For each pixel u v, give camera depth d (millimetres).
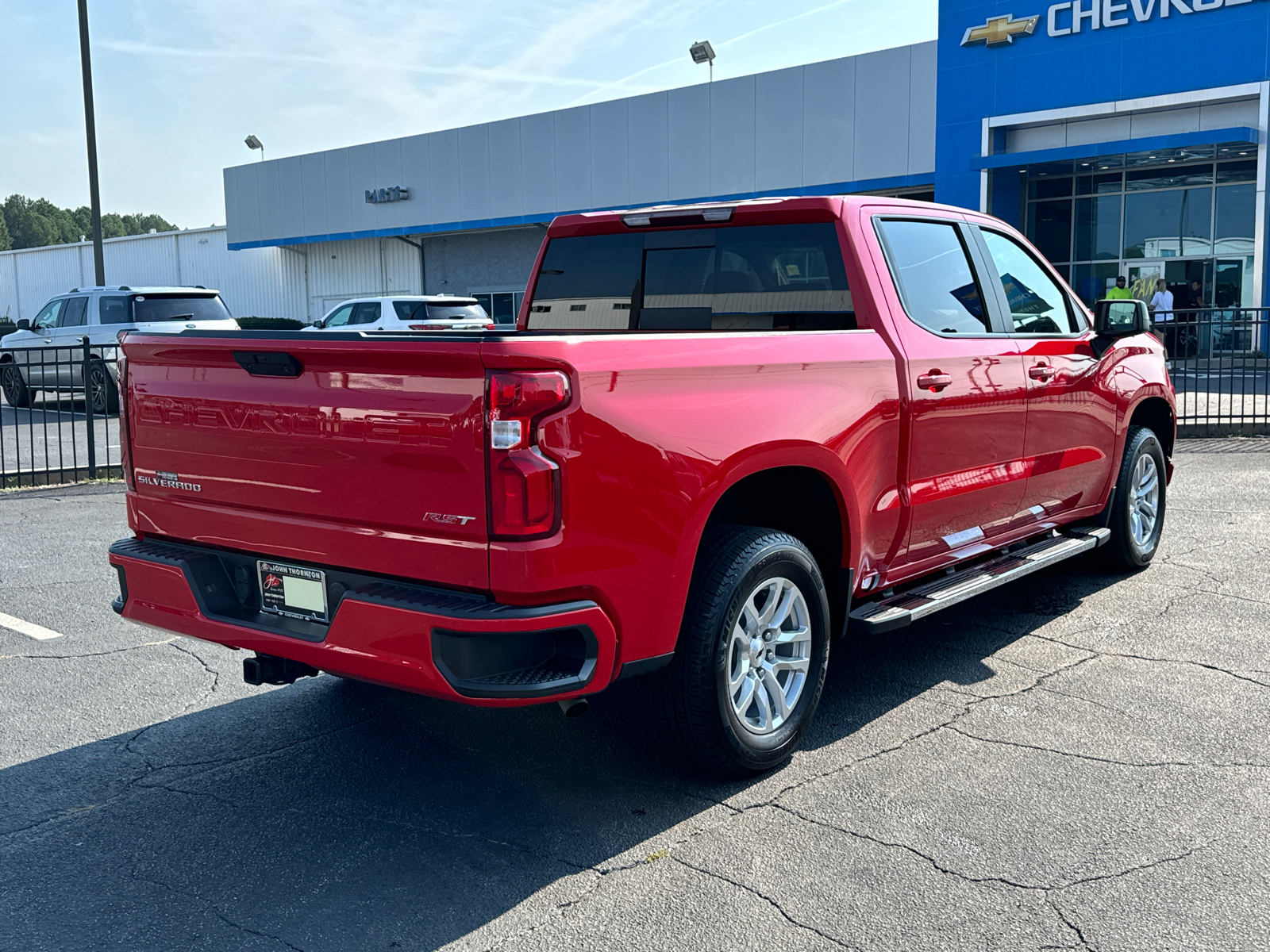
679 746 3564
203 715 4402
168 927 2850
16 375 12547
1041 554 5242
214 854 3246
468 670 2939
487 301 39375
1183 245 26844
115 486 10812
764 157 30859
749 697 3646
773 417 3592
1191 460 11016
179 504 3688
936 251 4727
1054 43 25844
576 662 3094
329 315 21578
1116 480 6066
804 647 3859
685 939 2754
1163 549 7004
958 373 4527
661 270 4832
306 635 3328
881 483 4133
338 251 42812
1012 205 28031
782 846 3230
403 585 3121
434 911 2912
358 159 39875
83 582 6684
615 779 3742
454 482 2965
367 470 3137
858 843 3240
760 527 3717
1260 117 23484
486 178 36656
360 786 3707
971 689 4547
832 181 29875
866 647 5172
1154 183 27047
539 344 2924
